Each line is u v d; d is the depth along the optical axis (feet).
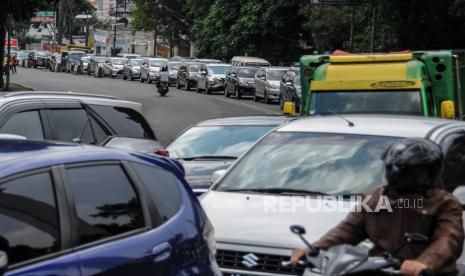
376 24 223.30
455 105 82.12
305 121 42.34
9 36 220.02
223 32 354.54
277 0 326.44
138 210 27.76
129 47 568.41
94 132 51.55
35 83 299.58
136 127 55.21
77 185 26.03
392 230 25.58
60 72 441.68
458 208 25.34
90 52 515.50
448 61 77.77
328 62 79.51
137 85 309.63
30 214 24.18
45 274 23.56
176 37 455.22
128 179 28.07
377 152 37.04
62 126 49.67
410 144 25.14
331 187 35.91
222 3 351.05
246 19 334.03
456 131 38.47
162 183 29.50
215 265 30.12
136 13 460.14
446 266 24.86
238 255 32.48
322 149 38.50
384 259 23.56
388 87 75.46
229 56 350.43
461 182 36.99
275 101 221.66
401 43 215.31
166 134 136.36
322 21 267.80
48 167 25.46
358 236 26.35
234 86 242.58
